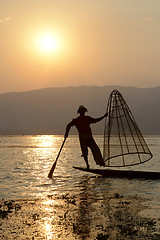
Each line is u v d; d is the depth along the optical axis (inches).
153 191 455.2
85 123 585.9
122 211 337.7
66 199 411.5
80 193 451.5
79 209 352.8
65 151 1770.4
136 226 283.6
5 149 2027.6
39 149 2079.2
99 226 286.7
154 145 2613.2
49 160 1098.1
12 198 429.4
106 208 353.1
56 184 542.9
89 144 589.9
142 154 644.1
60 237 261.6
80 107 586.6
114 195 425.4
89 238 257.4
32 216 327.9
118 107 628.4
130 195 426.9
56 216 325.7
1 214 336.8
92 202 386.9
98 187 498.6
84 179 592.4
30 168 824.3
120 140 616.1
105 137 625.9
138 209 345.7
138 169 762.8
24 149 2062.0
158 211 336.2
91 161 1026.1
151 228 276.7
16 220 314.0
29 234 270.2
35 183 559.2
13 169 800.3
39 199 418.3
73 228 283.0
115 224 291.1
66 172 717.3
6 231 279.3
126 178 592.7
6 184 550.6
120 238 252.5
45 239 257.6
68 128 584.7
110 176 617.6
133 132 614.5
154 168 784.3
